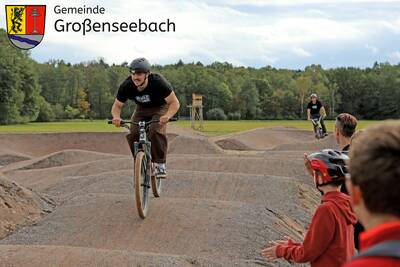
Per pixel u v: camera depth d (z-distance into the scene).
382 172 1.75
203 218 7.63
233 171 14.82
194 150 23.22
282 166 15.00
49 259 5.27
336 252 3.60
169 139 29.56
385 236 1.68
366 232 1.74
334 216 3.61
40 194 9.23
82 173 15.84
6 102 71.56
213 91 104.38
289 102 105.94
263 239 7.23
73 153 21.25
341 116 5.56
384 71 106.00
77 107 101.62
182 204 8.20
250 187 11.39
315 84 108.00
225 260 5.97
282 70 132.88
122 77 108.62
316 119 24.16
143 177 7.47
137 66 7.45
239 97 105.38
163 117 7.52
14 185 8.68
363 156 1.81
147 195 7.65
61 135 33.12
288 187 11.71
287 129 38.72
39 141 32.34
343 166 3.66
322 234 3.60
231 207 8.27
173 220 7.50
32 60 83.00
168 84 7.70
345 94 105.06
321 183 3.72
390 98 101.44
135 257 5.42
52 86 100.88
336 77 106.94
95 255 5.40
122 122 7.70
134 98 7.75
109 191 10.90
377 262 1.60
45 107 85.25
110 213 7.79
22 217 7.88
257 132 36.19
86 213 7.89
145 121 7.85
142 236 6.97
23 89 75.50
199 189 11.30
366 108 104.25
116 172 12.87
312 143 23.88
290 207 10.25
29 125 67.12
